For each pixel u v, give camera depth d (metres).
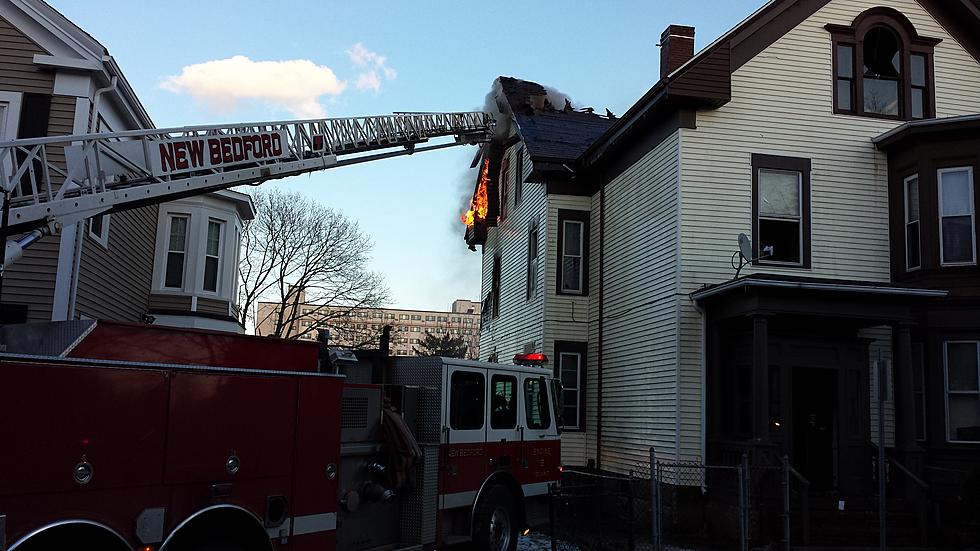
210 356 6.61
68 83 12.74
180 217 21.09
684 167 14.59
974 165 14.20
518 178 22.47
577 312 19.08
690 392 14.09
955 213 14.33
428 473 8.89
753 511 12.10
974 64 16.06
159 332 6.29
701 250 14.42
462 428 9.54
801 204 14.87
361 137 13.66
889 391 10.05
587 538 12.19
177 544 5.98
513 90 22.73
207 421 6.16
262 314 57.91
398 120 14.81
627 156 17.30
